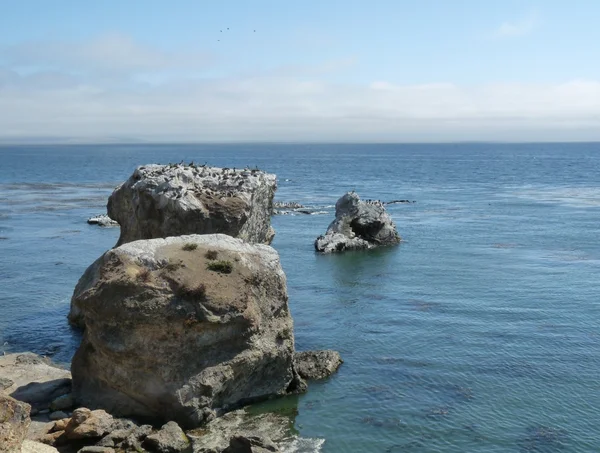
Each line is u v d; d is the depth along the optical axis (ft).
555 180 597.11
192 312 99.76
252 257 114.52
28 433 92.17
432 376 119.55
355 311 163.02
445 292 180.34
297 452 91.81
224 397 104.73
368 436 96.99
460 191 492.13
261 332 108.47
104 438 90.58
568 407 106.11
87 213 356.59
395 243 261.24
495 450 92.79
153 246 108.99
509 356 129.18
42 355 129.49
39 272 203.41
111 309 99.25
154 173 156.76
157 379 98.84
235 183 158.20
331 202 418.92
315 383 117.08
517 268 209.15
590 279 191.93
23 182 583.99
